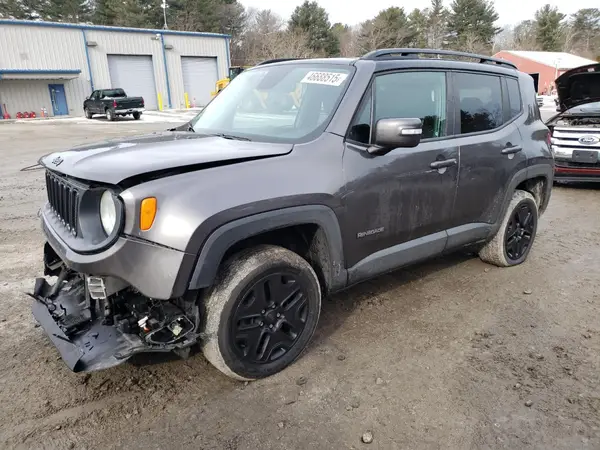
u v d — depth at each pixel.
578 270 4.66
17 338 3.27
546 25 77.56
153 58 37.06
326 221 2.87
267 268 2.68
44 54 32.34
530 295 4.08
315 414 2.58
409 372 2.97
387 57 3.39
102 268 2.36
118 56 35.53
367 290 4.15
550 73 59.06
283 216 2.64
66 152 2.98
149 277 2.31
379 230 3.23
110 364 2.39
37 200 7.34
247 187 2.52
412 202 3.40
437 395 2.75
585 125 8.44
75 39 33.34
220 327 2.56
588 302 3.95
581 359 3.12
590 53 88.06
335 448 2.35
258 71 3.94
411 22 63.53
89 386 2.78
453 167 3.65
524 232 4.71
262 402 2.67
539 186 4.87
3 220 6.18
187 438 2.40
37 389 2.74
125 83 36.28
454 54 3.83
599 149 7.96
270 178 2.62
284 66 3.71
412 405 2.66
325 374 2.94
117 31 34.94
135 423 2.50
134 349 2.44
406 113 3.39
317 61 3.53
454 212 3.80
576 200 7.84
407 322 3.60
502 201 4.25
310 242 3.03
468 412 2.61
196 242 2.33
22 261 4.68
